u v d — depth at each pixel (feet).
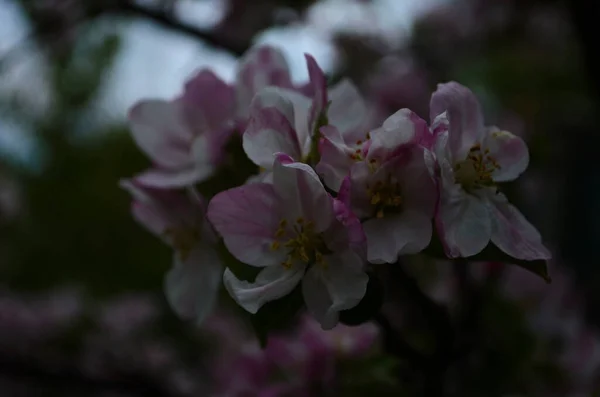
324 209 1.00
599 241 3.56
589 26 1.75
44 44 2.55
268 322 1.03
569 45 3.27
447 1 3.59
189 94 1.18
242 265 1.04
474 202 1.00
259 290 0.99
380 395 1.29
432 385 1.18
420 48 3.21
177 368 2.74
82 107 5.35
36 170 6.04
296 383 1.40
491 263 1.34
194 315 1.16
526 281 1.75
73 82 4.56
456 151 1.03
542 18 3.32
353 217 0.97
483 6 3.46
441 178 0.98
